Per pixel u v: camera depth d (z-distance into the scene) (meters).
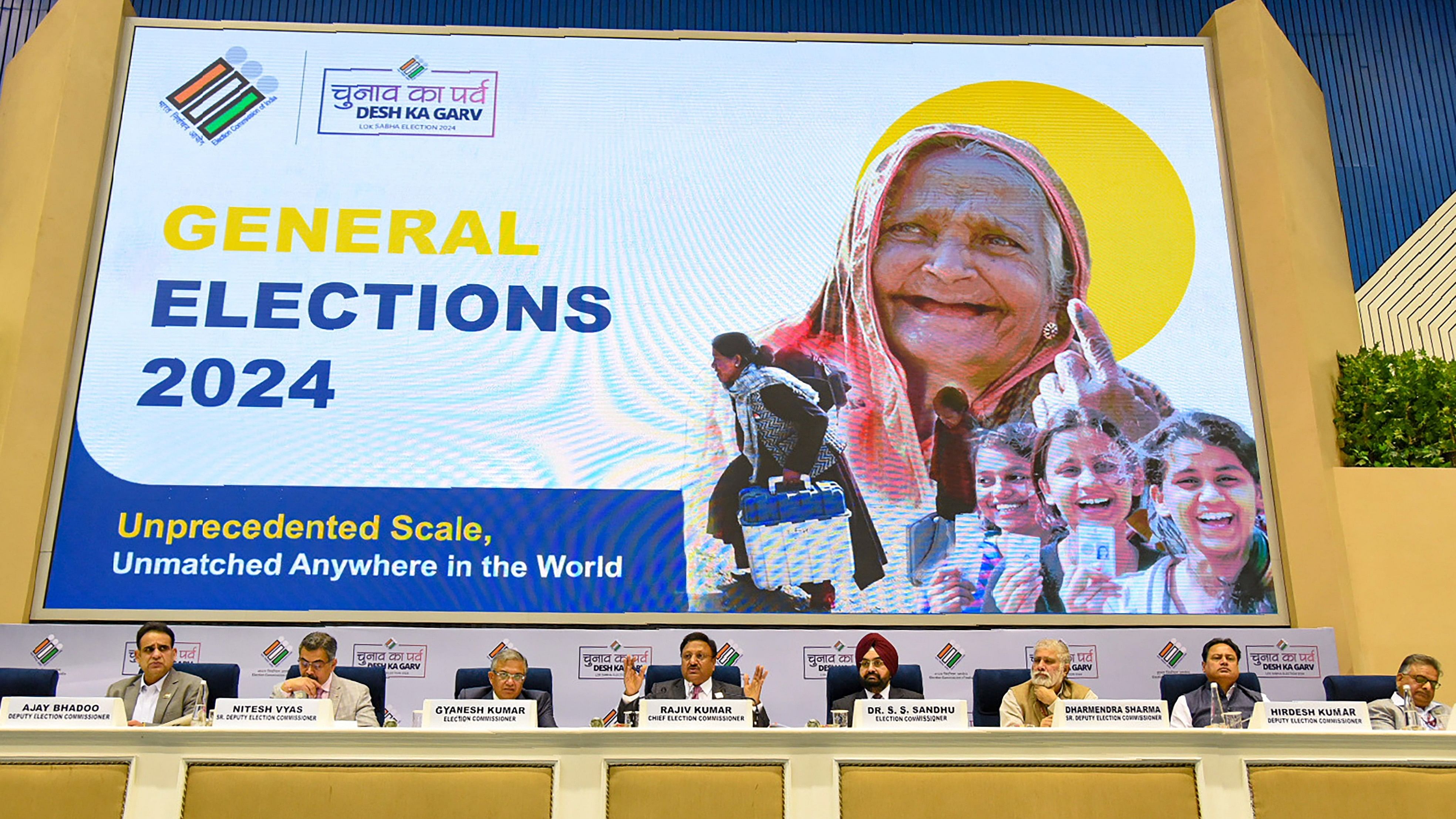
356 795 4.05
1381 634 7.55
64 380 7.70
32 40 8.88
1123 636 7.44
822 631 7.49
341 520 7.59
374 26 8.50
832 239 8.23
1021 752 4.14
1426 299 10.17
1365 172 10.52
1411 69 10.81
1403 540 7.69
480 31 8.54
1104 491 7.79
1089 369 8.02
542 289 8.06
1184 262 8.26
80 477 7.56
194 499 7.57
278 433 7.71
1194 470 7.85
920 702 4.30
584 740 4.14
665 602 7.54
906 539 7.68
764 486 7.75
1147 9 10.90
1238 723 5.20
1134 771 4.13
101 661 7.14
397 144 8.28
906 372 7.98
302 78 8.38
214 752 4.07
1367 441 8.05
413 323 7.95
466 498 7.66
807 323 8.07
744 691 5.76
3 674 5.79
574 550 7.61
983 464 7.82
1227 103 8.56
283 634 7.29
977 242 8.24
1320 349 8.14
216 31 8.42
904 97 8.54
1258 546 7.72
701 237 8.21
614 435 7.81
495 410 7.82
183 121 8.23
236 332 7.87
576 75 8.50
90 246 7.97
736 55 8.59
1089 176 8.41
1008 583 7.60
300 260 8.03
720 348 8.00
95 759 4.03
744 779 4.13
